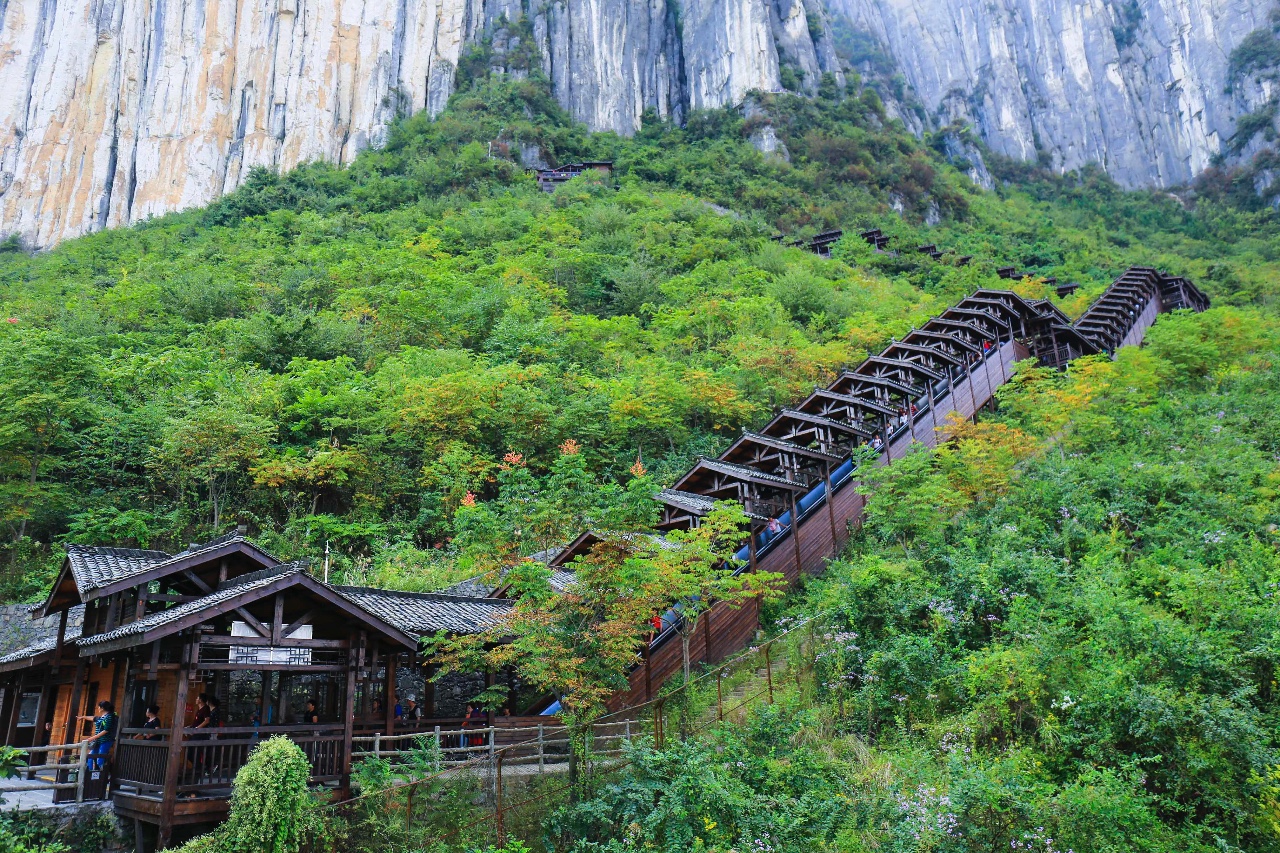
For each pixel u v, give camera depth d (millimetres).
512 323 46094
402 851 13242
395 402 35688
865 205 115875
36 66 121125
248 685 17719
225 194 106062
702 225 84375
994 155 170250
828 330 54031
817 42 166500
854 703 16219
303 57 124688
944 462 25312
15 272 71438
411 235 74125
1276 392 30344
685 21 154750
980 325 42469
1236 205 141625
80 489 31672
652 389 38469
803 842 12406
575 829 13625
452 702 21109
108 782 15508
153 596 16609
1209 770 12570
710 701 18125
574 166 110062
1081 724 13703
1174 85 177375
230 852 12188
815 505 26344
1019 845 11820
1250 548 17734
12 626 24625
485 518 17922
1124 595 16109
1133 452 25625
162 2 125688
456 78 127438
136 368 35875
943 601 17328
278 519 33344
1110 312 51094
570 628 16453
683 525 23484
